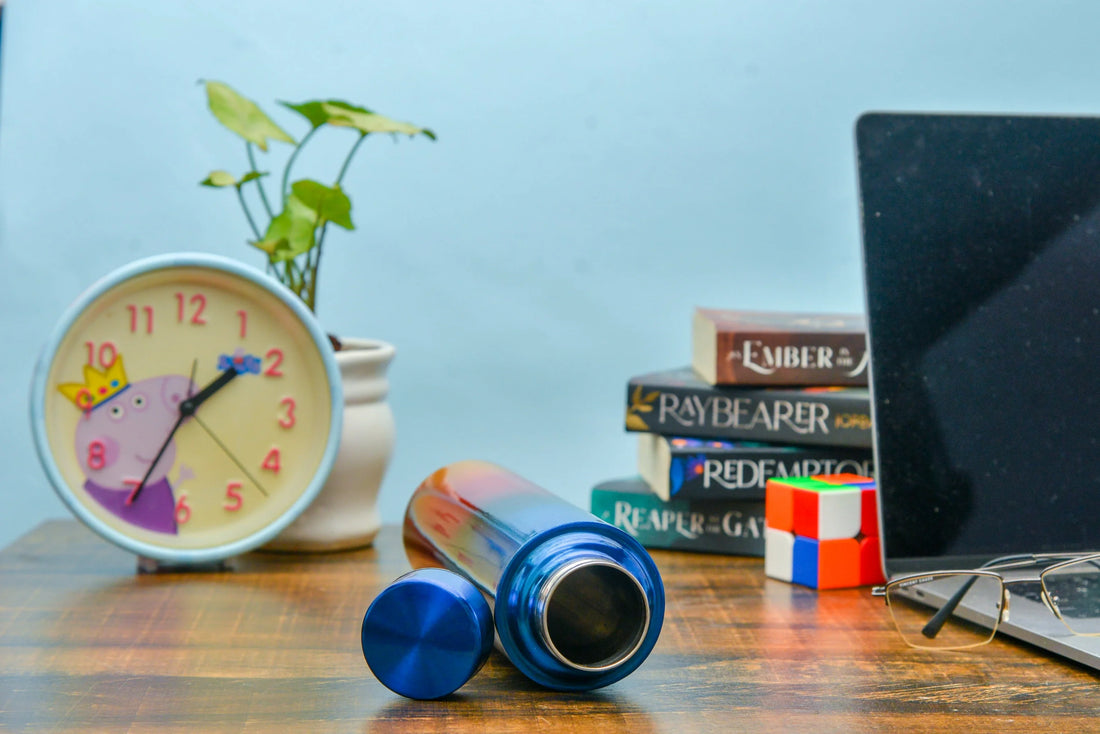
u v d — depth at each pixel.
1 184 1.58
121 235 1.59
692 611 1.13
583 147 1.61
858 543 1.18
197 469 1.19
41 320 1.59
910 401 1.13
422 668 0.99
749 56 1.61
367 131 1.27
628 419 1.26
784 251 1.62
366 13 1.58
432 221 1.61
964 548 1.12
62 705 0.99
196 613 1.11
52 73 1.58
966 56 1.61
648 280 1.62
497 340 1.62
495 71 1.60
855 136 1.15
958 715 0.99
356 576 1.19
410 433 1.63
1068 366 1.14
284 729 0.97
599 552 0.99
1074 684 1.02
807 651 1.07
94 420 1.18
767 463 1.23
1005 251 1.14
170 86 1.58
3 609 1.11
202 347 1.19
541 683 1.00
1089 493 1.13
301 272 1.30
